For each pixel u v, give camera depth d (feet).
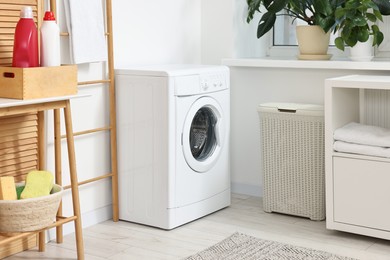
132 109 11.55
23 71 8.70
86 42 10.88
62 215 11.03
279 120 12.19
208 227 11.63
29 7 9.16
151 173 11.45
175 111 11.17
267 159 12.48
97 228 11.58
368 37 12.08
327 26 12.48
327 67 12.23
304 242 10.77
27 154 10.16
